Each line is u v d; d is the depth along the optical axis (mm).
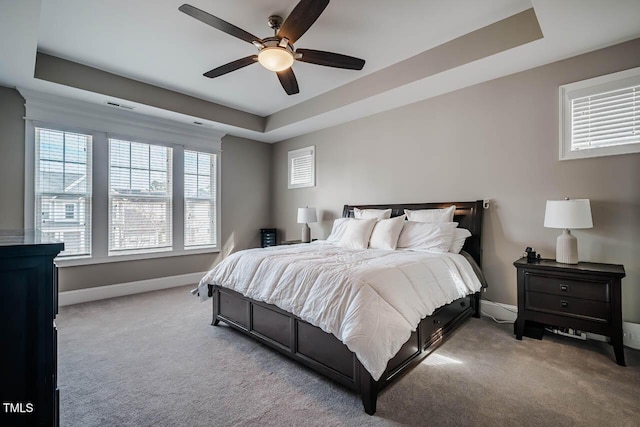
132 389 1845
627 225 2445
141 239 4223
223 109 4523
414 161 3760
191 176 4746
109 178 3932
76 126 3645
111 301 3732
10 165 3248
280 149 5660
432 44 2922
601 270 2211
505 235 3072
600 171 2561
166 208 4473
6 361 872
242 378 1974
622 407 1648
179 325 2934
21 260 882
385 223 3301
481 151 3219
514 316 2965
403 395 1767
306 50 2404
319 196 4949
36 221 3400
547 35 2336
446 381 1911
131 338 2617
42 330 914
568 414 1595
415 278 2131
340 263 2244
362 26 2596
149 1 2246
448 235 3016
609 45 2490
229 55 3051
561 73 2734
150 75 3510
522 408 1646
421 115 3688
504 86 3053
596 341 2498
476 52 2703
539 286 2473
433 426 1515
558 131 2752
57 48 2926
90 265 3783
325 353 1911
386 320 1707
